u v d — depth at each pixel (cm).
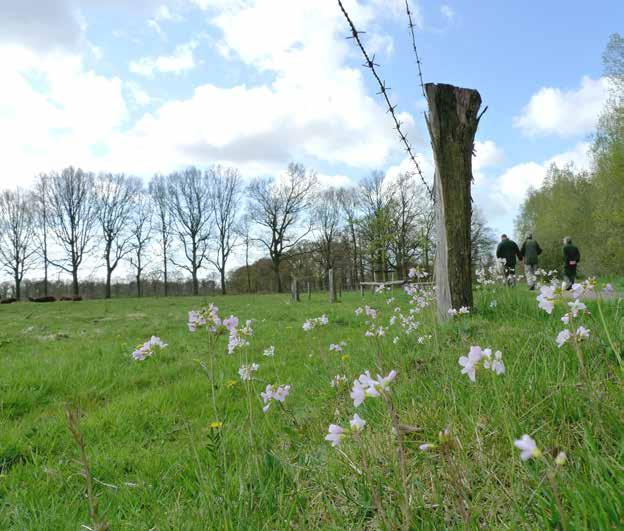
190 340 912
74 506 251
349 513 197
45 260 5591
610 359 277
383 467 218
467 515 135
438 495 175
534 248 1508
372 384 141
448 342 436
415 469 206
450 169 600
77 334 1164
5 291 5669
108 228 5769
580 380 246
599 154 2756
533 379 257
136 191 6041
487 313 589
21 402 496
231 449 292
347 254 5862
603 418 199
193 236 6131
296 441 297
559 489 155
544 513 144
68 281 6031
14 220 5478
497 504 171
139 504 248
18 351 874
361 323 932
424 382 320
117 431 393
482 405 244
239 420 367
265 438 301
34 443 367
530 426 212
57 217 5591
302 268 6259
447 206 600
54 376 597
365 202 5119
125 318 1717
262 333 962
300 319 1248
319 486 223
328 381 420
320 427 304
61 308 2703
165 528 204
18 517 238
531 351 322
